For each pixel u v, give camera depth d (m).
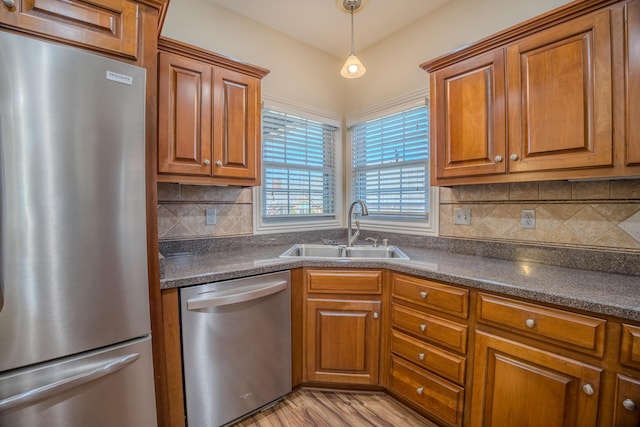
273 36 2.30
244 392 1.52
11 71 0.85
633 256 1.33
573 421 1.04
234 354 1.47
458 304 1.34
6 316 0.87
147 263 1.17
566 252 1.51
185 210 1.91
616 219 1.39
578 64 1.23
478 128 1.54
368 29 2.31
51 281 0.93
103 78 1.01
